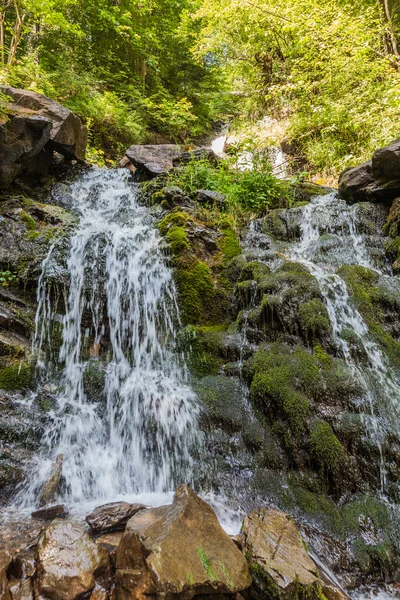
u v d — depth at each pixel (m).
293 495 2.51
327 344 3.22
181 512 1.87
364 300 3.72
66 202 6.04
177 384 3.41
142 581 1.54
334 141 8.98
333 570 2.06
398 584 2.05
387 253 4.73
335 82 9.27
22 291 4.01
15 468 2.59
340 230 5.31
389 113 7.54
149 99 12.50
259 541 1.92
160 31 13.68
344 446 2.63
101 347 4.02
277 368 3.10
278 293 3.63
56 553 1.75
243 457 2.80
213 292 4.32
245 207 6.10
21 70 8.72
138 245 4.59
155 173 6.83
